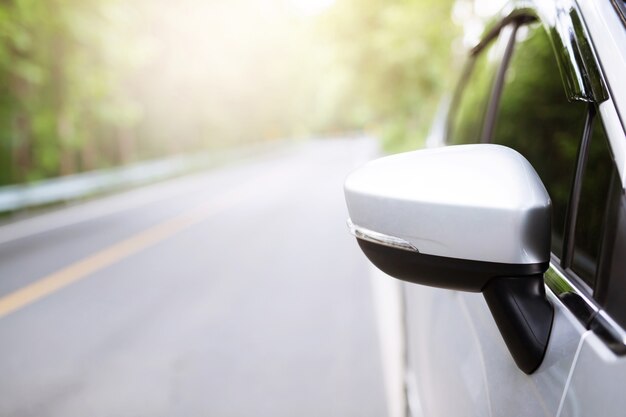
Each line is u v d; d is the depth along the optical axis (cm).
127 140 2762
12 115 1845
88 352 401
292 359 375
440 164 97
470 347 133
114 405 324
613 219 94
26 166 1934
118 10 1909
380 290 504
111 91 2166
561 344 93
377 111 4003
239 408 315
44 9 1720
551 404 87
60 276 625
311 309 474
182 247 769
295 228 888
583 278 102
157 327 447
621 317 84
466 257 92
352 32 3403
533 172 93
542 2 123
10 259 745
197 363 376
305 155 4391
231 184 1817
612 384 76
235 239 815
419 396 192
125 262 686
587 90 94
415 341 215
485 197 90
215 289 551
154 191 1698
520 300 102
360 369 351
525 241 88
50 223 1079
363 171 105
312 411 307
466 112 284
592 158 108
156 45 2431
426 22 2934
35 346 416
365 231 101
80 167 2378
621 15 94
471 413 120
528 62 181
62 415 315
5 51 1666
